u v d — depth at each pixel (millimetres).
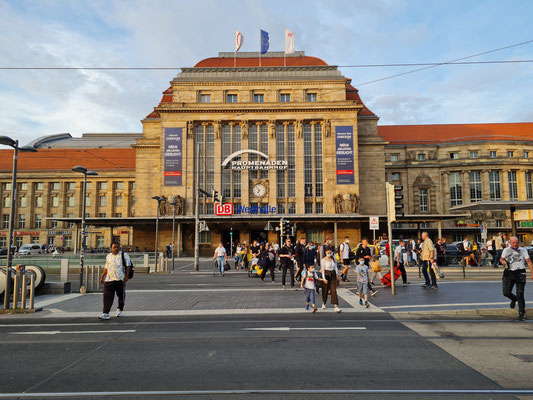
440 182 68438
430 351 7066
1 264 19609
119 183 75000
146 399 5043
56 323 10000
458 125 75250
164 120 52438
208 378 5777
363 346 7434
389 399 4945
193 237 51062
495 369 6059
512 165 66125
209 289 16469
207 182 52031
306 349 7273
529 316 10203
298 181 52125
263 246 22984
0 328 9422
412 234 64375
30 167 76438
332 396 5059
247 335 8406
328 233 50719
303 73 54875
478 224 65625
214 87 54094
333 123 52531
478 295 13312
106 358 6844
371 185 56875
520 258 10070
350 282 18703
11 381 5746
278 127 53438
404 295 13820
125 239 72750
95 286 16531
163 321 10055
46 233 74000
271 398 5020
